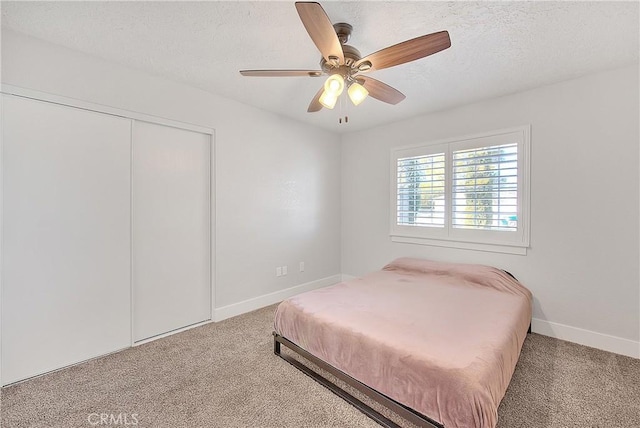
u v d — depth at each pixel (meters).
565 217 2.57
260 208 3.39
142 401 1.77
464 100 3.00
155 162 2.60
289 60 2.26
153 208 2.59
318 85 2.72
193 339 2.61
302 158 3.85
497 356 1.51
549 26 1.78
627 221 2.30
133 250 2.46
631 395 1.82
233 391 1.88
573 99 2.51
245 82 2.67
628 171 2.29
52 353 2.08
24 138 1.96
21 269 1.96
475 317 1.98
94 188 2.25
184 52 2.15
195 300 2.91
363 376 1.67
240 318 3.10
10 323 1.93
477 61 2.21
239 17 1.74
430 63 2.24
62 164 2.11
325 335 1.91
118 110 2.34
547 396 1.82
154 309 2.62
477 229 3.07
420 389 1.42
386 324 1.87
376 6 1.61
